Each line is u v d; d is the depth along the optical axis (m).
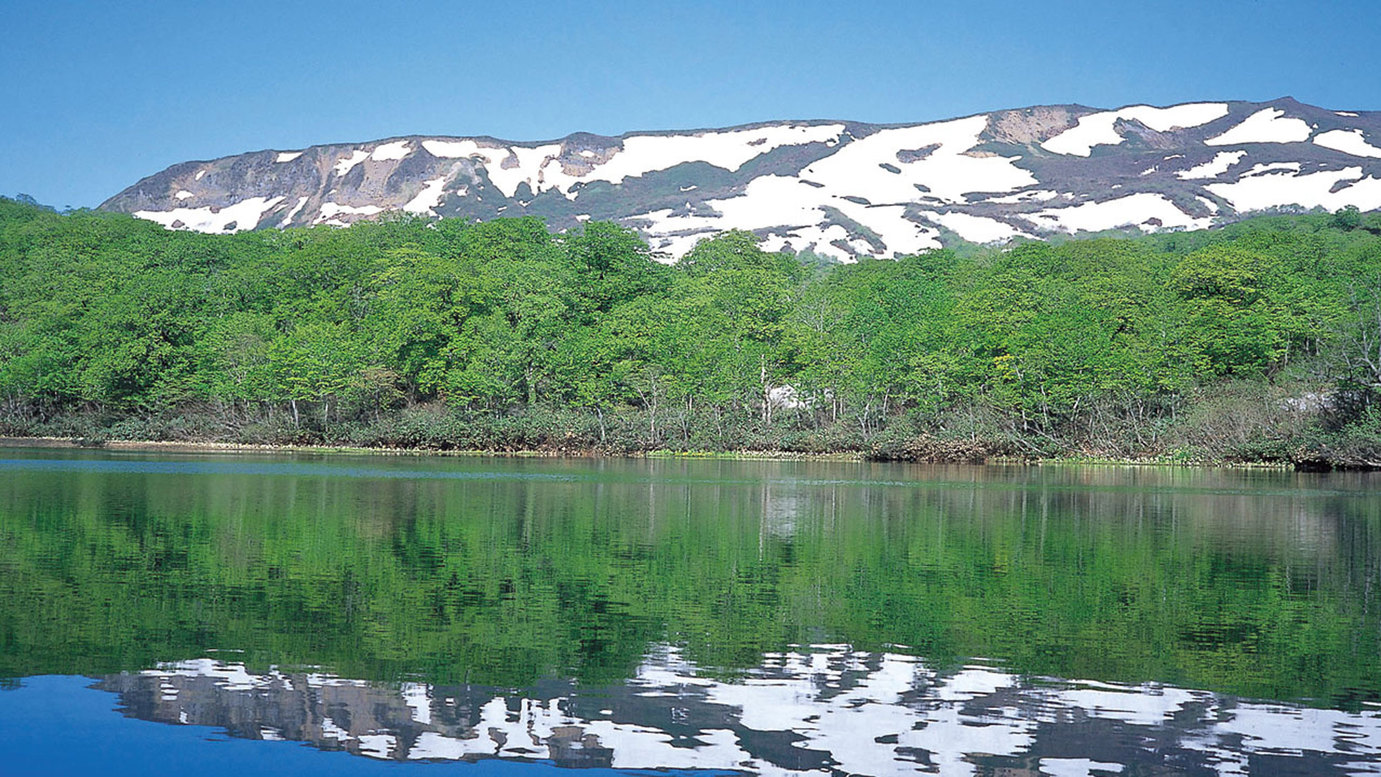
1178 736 16.22
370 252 120.31
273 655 19.73
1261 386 83.56
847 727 16.53
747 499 48.12
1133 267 115.50
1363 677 19.00
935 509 44.22
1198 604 24.56
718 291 109.88
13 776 14.55
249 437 94.69
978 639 21.34
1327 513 43.38
